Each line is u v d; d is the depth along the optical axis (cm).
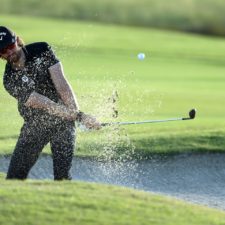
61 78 2111
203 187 3028
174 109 5350
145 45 11306
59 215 1630
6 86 2144
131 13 15125
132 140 3444
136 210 1708
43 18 13600
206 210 1850
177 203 1842
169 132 3741
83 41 10781
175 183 3064
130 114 4909
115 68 8381
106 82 6556
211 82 7762
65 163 2161
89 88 5644
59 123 2138
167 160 3262
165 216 1697
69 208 1675
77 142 3331
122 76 7612
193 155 3331
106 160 3184
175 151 3347
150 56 10219
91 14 14612
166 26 14650
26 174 2188
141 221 1638
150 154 3297
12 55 2067
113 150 3291
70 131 2158
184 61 10038
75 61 8581
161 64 9456
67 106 2117
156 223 1638
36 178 3005
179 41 12288
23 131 2159
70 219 1611
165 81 7575
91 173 3080
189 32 14612
